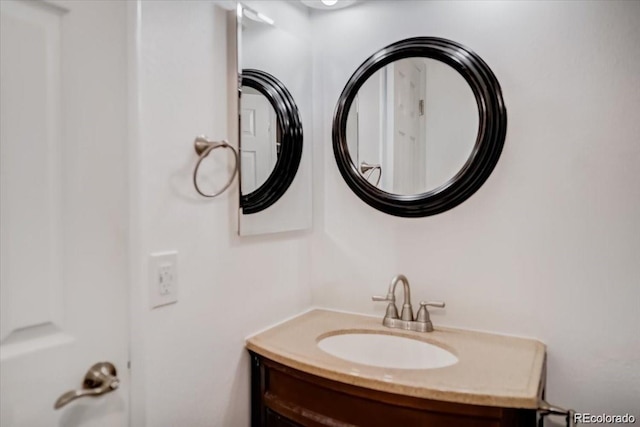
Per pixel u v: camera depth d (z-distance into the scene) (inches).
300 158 62.9
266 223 56.2
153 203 40.5
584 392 49.3
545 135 50.9
